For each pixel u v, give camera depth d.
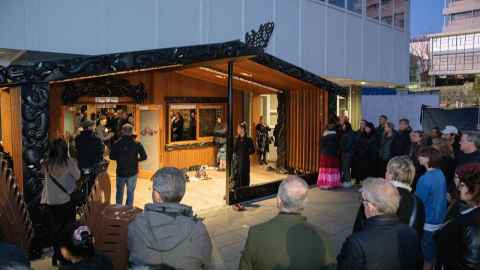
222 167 13.69
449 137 8.41
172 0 9.98
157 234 2.56
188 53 7.82
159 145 12.12
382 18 17.77
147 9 9.55
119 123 12.60
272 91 13.30
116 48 9.07
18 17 7.68
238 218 8.12
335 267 2.73
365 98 22.92
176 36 10.10
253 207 8.99
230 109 9.09
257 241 2.73
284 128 13.05
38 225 5.95
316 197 10.02
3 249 2.52
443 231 2.95
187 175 12.66
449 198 5.48
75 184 6.12
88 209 5.40
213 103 14.30
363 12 16.56
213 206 9.05
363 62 16.66
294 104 12.70
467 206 3.23
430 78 53.97
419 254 2.67
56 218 5.89
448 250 2.86
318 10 14.31
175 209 2.69
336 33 15.17
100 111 13.22
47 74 6.07
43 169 5.91
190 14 10.38
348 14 15.75
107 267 2.77
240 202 9.37
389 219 2.67
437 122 17.75
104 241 4.83
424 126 18.09
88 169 7.60
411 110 21.84
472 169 3.05
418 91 26.84
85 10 8.58
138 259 2.57
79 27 8.50
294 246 2.67
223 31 11.12
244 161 10.03
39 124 6.03
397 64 18.95
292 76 10.23
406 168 3.60
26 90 5.93
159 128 12.12
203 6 10.62
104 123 13.02
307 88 12.12
